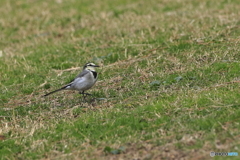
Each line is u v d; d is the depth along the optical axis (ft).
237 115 36.96
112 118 40.68
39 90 50.90
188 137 34.65
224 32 58.08
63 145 37.35
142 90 46.39
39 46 67.05
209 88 43.70
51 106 46.24
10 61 61.05
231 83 43.96
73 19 78.33
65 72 55.42
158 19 70.33
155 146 34.65
